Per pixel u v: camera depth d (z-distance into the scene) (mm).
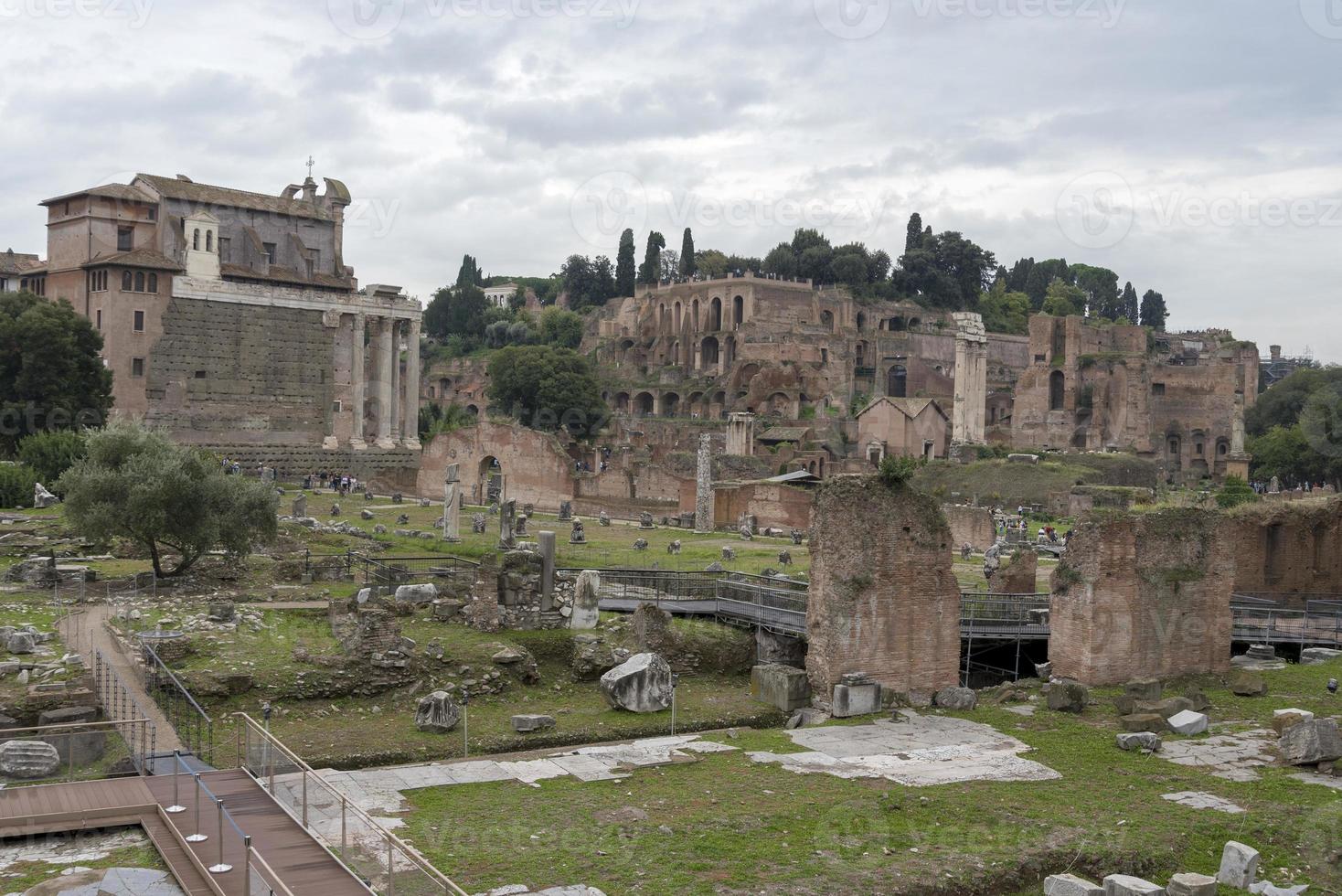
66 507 51906
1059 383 189250
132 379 126438
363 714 36500
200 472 53219
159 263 127562
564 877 22641
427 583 51625
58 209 132500
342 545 67375
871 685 37969
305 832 22703
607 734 35688
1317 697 40562
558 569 62281
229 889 19891
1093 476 137500
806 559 72000
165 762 27172
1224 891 24109
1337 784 30609
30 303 110500
